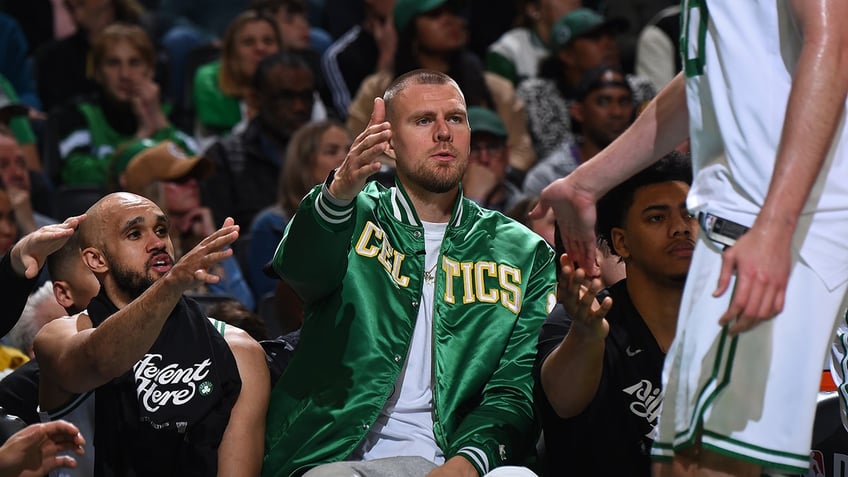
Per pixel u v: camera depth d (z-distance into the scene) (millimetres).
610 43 19391
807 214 5758
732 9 5902
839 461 8602
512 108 18391
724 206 5859
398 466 7895
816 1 5531
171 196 14664
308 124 15148
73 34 20734
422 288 8680
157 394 8219
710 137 6043
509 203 15680
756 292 5414
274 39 19031
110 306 8555
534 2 20984
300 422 8328
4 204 13086
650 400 8359
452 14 17641
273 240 14852
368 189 9062
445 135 8734
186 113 19969
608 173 7055
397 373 8367
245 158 16797
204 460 8195
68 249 9039
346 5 22906
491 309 8641
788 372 5711
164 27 23609
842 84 5461
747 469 6004
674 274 8336
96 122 18094
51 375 8195
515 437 8273
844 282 5781
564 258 7496
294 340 9398
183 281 7477
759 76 5801
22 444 6898
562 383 8156
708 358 5805
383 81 17812
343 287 8531
